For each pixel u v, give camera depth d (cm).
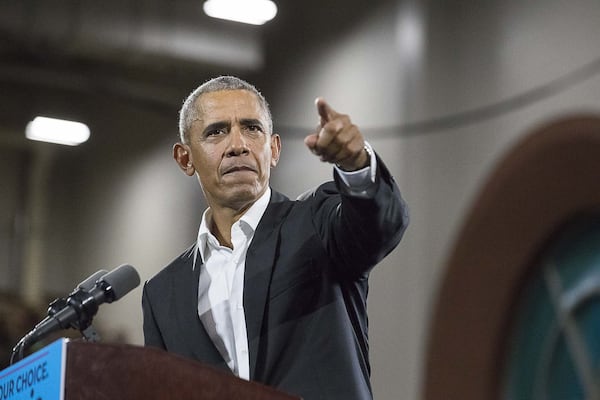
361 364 678
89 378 464
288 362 659
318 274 681
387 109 2548
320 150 586
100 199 3406
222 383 484
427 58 2466
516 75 2216
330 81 2741
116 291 651
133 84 3097
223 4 2794
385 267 2505
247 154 705
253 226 709
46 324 636
